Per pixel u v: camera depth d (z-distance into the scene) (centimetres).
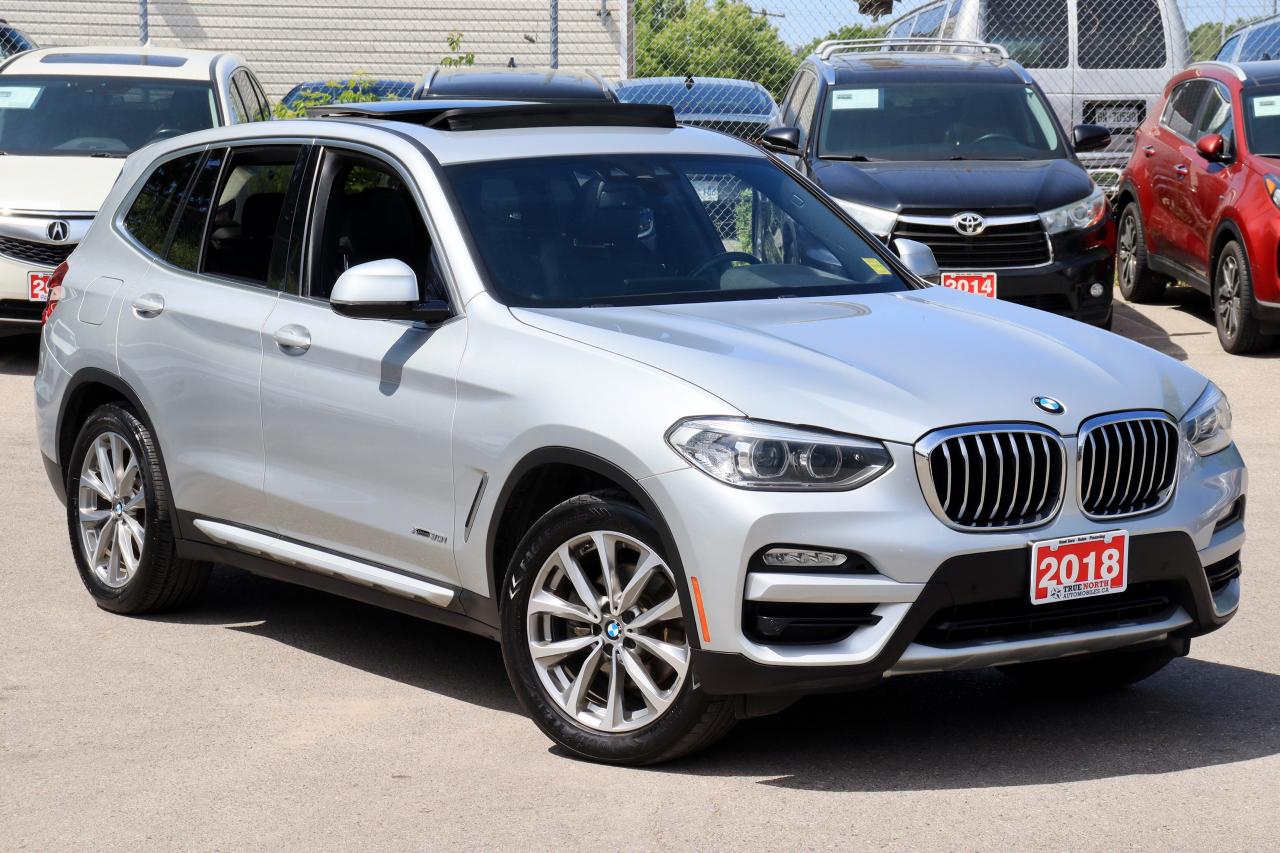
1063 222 1106
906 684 537
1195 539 463
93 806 435
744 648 425
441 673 554
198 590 623
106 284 630
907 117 1213
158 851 405
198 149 625
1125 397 461
